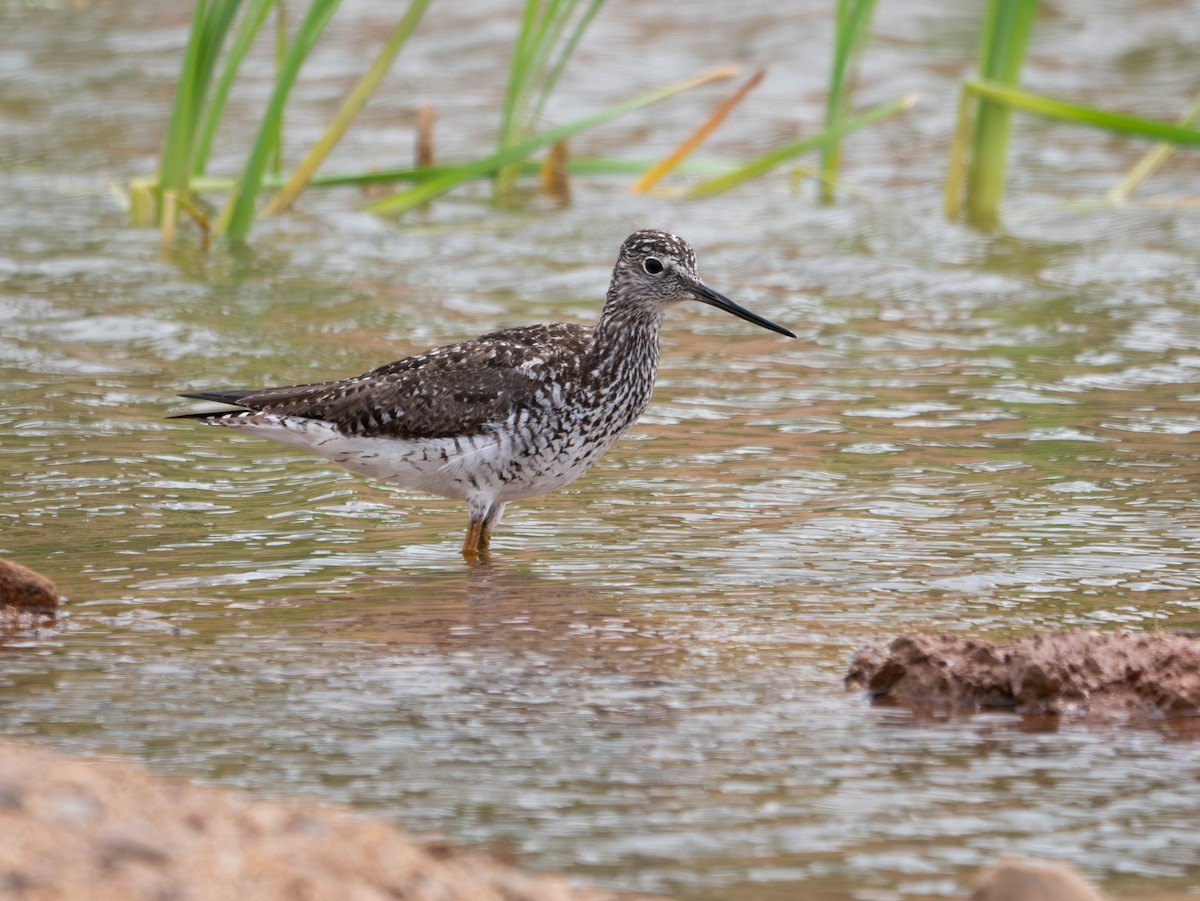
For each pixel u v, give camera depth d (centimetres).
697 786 891
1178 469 1512
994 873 720
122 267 2191
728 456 1569
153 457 1538
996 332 2009
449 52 3388
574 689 1034
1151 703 1008
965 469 1520
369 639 1120
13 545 1303
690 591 1226
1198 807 872
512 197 2648
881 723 984
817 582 1244
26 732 941
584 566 1288
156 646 1095
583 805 865
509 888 723
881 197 2656
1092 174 2745
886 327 2041
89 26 3572
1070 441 1600
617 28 3472
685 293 1379
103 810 700
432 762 917
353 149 2797
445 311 2048
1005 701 1014
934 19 3578
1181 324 2028
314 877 671
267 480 1501
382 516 1418
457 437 1313
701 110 3048
